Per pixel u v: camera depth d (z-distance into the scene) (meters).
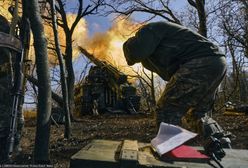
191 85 5.34
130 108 24.33
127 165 2.56
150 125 13.03
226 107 20.94
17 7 5.96
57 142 9.23
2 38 5.25
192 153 2.93
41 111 4.31
